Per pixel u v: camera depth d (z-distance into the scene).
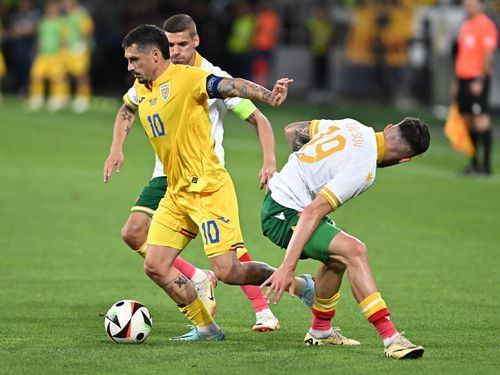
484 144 59.50
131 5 109.81
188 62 27.53
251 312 29.50
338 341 24.92
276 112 95.06
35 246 39.81
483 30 57.53
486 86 58.53
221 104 27.20
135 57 24.19
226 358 23.06
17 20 112.25
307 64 112.12
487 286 32.94
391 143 23.25
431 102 98.00
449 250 39.06
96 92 114.94
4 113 96.06
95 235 42.34
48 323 27.53
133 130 85.19
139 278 34.41
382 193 53.50
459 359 22.97
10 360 22.80
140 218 27.80
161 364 22.42
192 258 37.97
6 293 31.75
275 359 22.95
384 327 22.95
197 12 107.06
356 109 96.94
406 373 21.56
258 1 111.62
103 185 56.47
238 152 70.81
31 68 113.69
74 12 99.44
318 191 23.61
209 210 24.45
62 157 68.50
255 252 38.69
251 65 107.69
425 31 97.38
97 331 26.47
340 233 23.12
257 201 50.84
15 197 51.84
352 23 102.31
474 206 49.56
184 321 28.23
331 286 24.23
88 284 33.31
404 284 33.22
